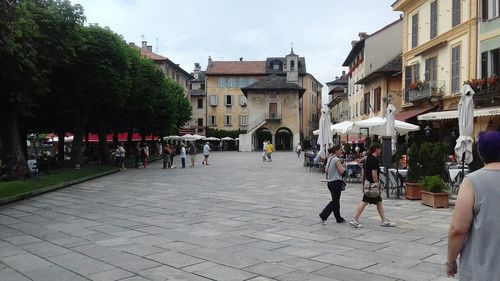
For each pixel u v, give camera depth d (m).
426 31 29.70
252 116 74.06
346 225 10.14
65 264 7.21
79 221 11.15
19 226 10.67
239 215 11.70
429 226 9.93
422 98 28.25
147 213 12.23
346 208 12.63
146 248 8.16
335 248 7.99
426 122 28.77
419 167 14.21
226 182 21.28
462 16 25.00
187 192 17.22
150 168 33.25
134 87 35.81
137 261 7.29
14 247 8.49
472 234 3.07
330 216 11.42
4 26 14.20
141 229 9.96
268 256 7.48
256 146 77.19
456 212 3.12
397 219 10.81
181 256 7.55
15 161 20.95
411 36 32.00
